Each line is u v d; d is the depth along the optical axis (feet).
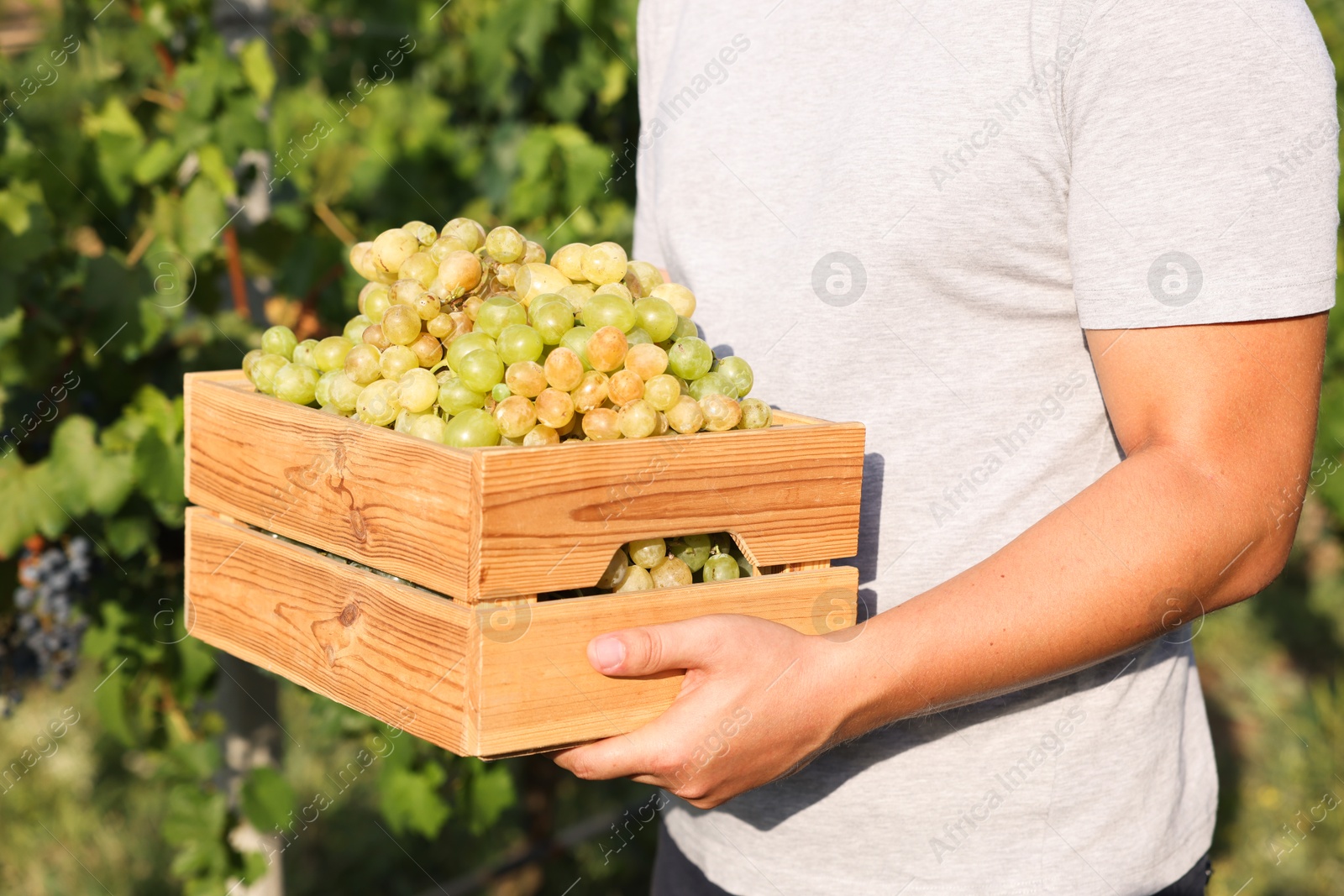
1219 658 15.15
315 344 4.10
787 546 3.77
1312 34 3.38
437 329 3.91
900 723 4.02
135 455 6.67
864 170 3.92
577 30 10.07
